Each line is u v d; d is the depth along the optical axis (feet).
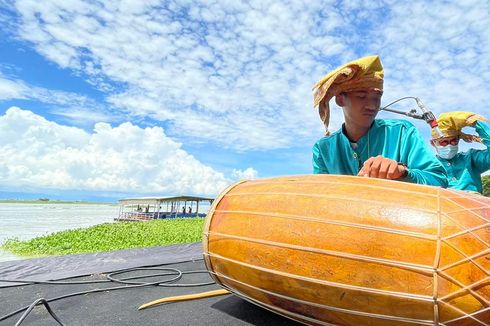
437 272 5.03
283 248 6.04
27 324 7.93
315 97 8.86
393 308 5.28
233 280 7.20
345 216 5.73
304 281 5.80
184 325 7.78
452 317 5.08
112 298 9.92
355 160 9.82
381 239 5.37
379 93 8.82
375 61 8.47
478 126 16.52
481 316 5.11
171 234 53.36
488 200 6.33
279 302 6.51
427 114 11.23
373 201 5.78
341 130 9.96
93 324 7.91
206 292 9.96
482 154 16.53
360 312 5.54
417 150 8.77
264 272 6.30
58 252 37.81
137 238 48.26
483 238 5.25
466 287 4.98
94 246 41.29
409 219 5.43
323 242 5.68
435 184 8.13
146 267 14.60
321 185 6.50
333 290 5.57
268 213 6.55
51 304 9.44
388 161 7.39
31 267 15.17
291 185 6.86
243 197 7.39
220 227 7.32
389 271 5.23
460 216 5.42
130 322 8.00
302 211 6.14
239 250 6.73
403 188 6.04
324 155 10.61
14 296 10.32
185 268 14.39
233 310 8.68
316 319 6.18
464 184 16.48
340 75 8.36
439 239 5.16
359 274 5.37
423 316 5.18
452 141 16.49
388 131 9.41
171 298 9.37
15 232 71.77
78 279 12.48
